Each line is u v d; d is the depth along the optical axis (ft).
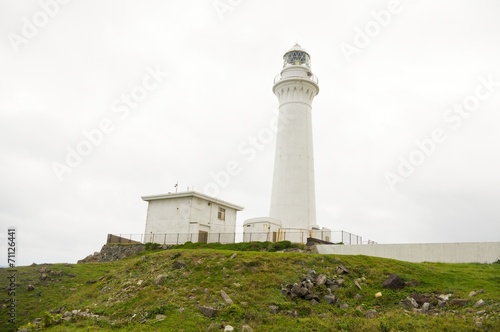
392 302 66.59
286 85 151.12
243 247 117.70
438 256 92.89
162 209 153.38
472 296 62.95
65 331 60.70
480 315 55.62
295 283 72.33
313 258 83.71
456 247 91.45
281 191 140.46
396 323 54.70
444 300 63.36
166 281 77.51
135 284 79.30
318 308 65.87
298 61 158.40
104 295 79.15
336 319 60.54
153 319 62.03
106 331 58.59
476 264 85.87
